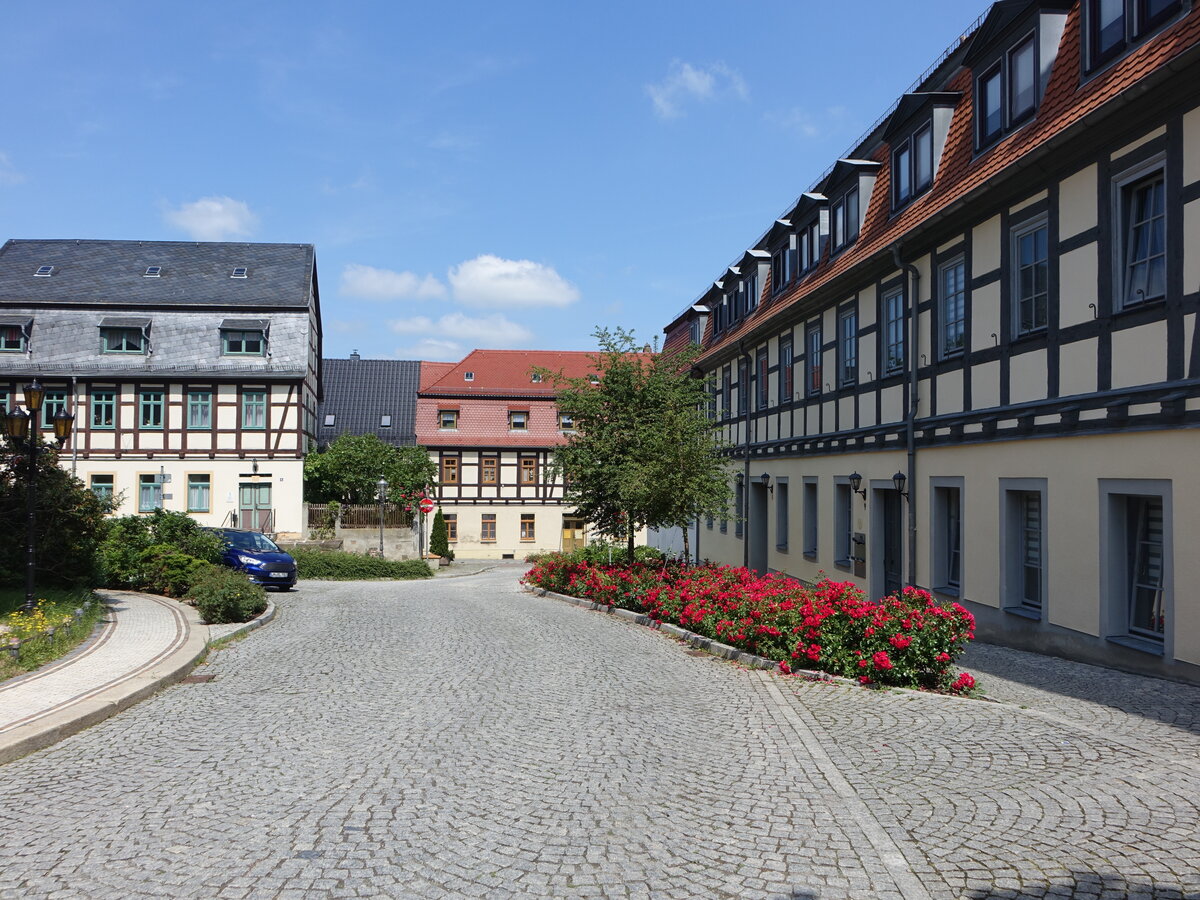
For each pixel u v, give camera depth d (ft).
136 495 119.14
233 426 120.57
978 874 14.07
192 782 19.25
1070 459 34.19
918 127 48.26
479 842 15.66
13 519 50.55
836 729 23.47
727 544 86.84
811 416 63.72
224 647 40.06
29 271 125.29
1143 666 30.22
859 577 54.70
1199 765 19.03
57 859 14.85
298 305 123.75
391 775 19.65
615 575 57.41
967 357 42.16
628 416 61.16
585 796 18.19
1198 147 27.76
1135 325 30.66
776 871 14.40
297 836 15.90
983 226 40.75
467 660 35.81
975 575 41.29
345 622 50.08
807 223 65.72
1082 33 33.83
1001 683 29.76
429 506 124.16
